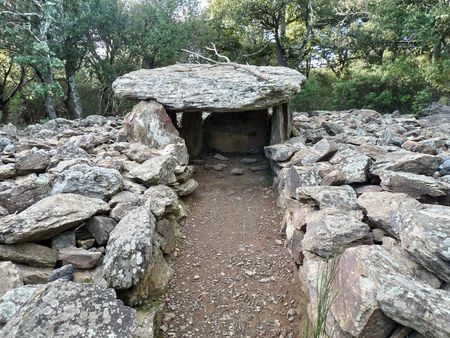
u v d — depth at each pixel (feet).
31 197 11.50
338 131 22.29
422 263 7.29
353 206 10.71
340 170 13.14
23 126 38.91
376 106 38.88
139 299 8.80
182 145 17.90
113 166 14.67
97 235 10.34
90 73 43.91
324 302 6.95
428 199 10.49
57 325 5.75
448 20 32.68
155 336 8.71
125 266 8.43
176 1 42.06
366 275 6.92
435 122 27.43
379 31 44.24
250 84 19.01
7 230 9.07
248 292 10.66
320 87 44.96
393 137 18.71
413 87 37.32
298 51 54.95
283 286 10.82
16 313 6.11
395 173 11.39
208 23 47.37
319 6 53.42
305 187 12.10
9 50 35.19
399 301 6.05
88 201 10.87
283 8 50.88
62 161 14.82
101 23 38.19
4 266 8.13
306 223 10.59
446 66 32.42
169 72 21.58
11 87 43.42
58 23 36.47
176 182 15.37
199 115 21.94
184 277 11.28
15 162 15.01
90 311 6.01
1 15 32.17
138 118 19.22
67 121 28.37
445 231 7.22
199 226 14.26
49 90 33.50
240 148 22.22
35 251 9.29
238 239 13.35
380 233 9.33
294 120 26.58
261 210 15.43
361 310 6.43
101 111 45.62
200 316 9.81
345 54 55.36
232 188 17.63
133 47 39.78
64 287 6.31
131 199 11.82
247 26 51.75
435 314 5.67
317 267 8.91
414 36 38.01
